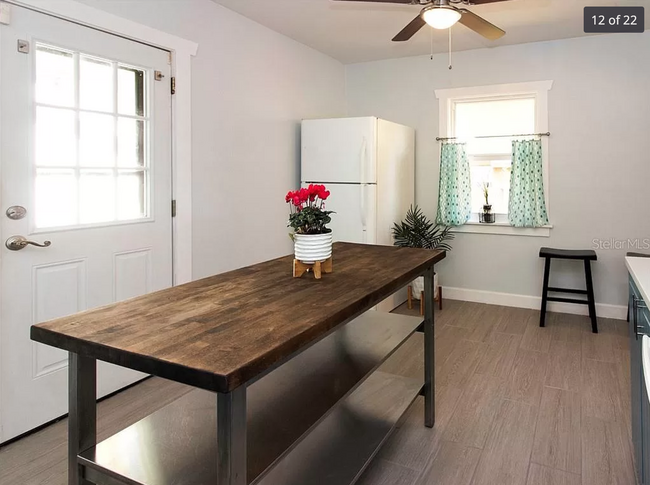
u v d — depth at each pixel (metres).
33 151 2.29
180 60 3.05
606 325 4.07
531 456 2.16
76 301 2.52
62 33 2.37
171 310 1.43
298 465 1.73
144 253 2.91
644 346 1.23
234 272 2.00
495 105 4.68
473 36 4.16
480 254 4.78
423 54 4.80
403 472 2.04
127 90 2.75
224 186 3.49
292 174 4.31
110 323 1.30
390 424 2.04
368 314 2.65
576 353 3.43
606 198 4.21
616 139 4.14
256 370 1.05
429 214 4.97
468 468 2.07
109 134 2.66
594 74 4.17
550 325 4.08
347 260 2.26
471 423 2.46
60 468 2.06
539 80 4.36
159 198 2.98
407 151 4.75
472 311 4.51
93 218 2.61
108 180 2.68
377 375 2.57
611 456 2.15
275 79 4.01
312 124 4.20
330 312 1.41
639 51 4.01
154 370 1.06
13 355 2.25
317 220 1.90
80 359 1.29
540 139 4.39
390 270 2.02
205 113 3.28
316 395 1.72
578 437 2.31
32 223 2.30
